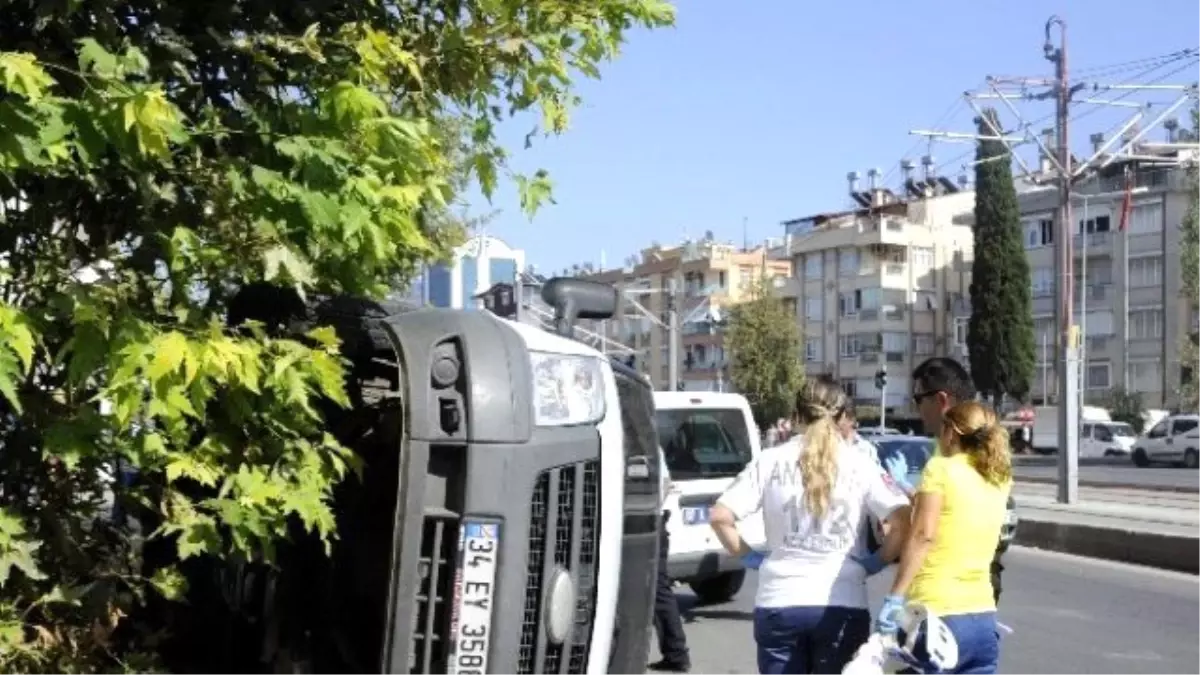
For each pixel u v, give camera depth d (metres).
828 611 5.08
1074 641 11.12
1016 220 75.00
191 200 3.44
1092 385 76.56
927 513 5.15
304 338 3.81
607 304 5.91
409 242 3.63
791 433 5.76
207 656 4.54
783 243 117.31
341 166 3.43
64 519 3.50
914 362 89.88
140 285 3.39
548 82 4.26
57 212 3.39
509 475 3.71
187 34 3.54
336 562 4.36
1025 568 16.62
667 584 9.29
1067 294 25.02
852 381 91.12
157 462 3.39
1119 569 16.52
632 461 4.93
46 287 3.29
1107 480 38.88
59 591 3.44
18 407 2.99
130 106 3.00
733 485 5.34
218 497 3.53
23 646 3.38
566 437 3.96
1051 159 25.42
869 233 90.00
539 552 3.87
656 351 107.25
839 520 5.12
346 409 4.20
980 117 26.00
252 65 3.59
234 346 3.23
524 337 3.95
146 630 4.11
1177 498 27.17
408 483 3.68
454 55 4.11
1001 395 75.19
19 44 3.25
